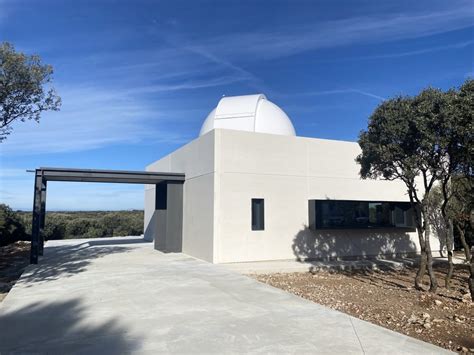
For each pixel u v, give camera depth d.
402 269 14.05
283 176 14.55
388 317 6.72
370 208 16.42
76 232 27.75
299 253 14.65
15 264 14.00
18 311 6.64
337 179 15.68
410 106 8.24
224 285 8.96
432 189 16.77
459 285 10.73
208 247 13.51
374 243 16.44
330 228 14.94
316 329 5.55
